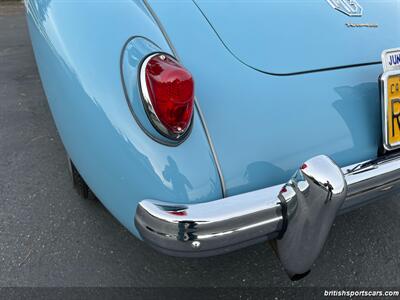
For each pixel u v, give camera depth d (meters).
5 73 3.46
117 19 1.25
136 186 1.12
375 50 1.51
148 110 1.06
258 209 1.10
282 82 1.28
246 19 1.36
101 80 1.15
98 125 1.14
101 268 1.64
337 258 1.76
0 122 2.68
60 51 1.25
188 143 1.11
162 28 1.25
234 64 1.25
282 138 1.23
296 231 1.16
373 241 1.84
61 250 1.71
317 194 1.09
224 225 1.07
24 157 2.32
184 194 1.08
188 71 1.10
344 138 1.34
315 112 1.30
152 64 1.07
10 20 5.17
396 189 1.39
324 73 1.36
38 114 2.79
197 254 1.10
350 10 1.57
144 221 1.09
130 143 1.09
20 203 1.96
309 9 1.49
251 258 1.74
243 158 1.17
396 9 1.70
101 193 1.27
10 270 1.61
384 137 1.38
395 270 1.70
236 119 1.18
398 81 1.39
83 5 1.31
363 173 1.29
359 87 1.41
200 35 1.27
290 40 1.36
